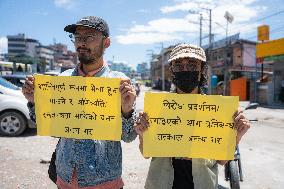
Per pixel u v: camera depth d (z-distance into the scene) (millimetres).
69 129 2283
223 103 2229
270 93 26828
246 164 6879
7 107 8523
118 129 2248
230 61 45125
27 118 8664
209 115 2238
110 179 2336
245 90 32875
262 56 28016
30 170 5629
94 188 2297
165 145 2250
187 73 2436
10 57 35656
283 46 25234
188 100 2238
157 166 2377
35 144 7668
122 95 2213
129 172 5828
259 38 29203
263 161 7188
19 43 155875
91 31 2285
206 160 2334
